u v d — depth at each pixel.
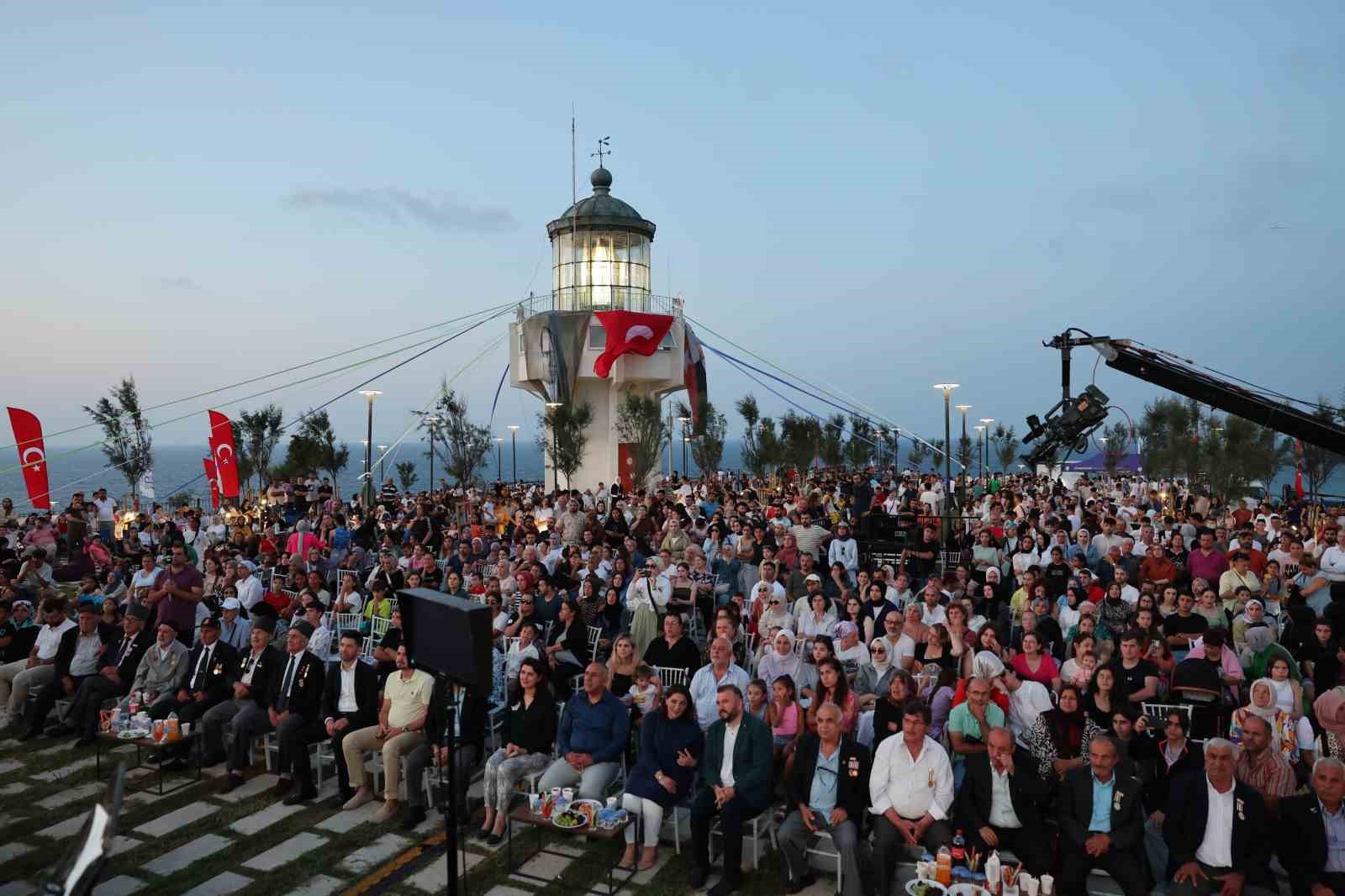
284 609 12.84
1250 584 11.39
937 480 26.95
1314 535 15.27
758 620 11.55
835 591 13.62
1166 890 6.48
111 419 28.25
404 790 8.20
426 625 5.71
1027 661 8.76
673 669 9.47
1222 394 12.25
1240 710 7.30
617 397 31.89
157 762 9.53
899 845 6.70
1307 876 6.08
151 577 13.70
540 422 33.66
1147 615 9.52
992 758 6.66
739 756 7.11
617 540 16.70
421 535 18.72
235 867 7.18
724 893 6.75
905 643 9.41
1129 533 16.00
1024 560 13.62
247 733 8.84
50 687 10.35
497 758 7.89
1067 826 6.44
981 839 6.51
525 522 19.55
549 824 6.69
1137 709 8.05
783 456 35.97
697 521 17.81
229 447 23.08
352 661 8.68
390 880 6.96
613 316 30.20
